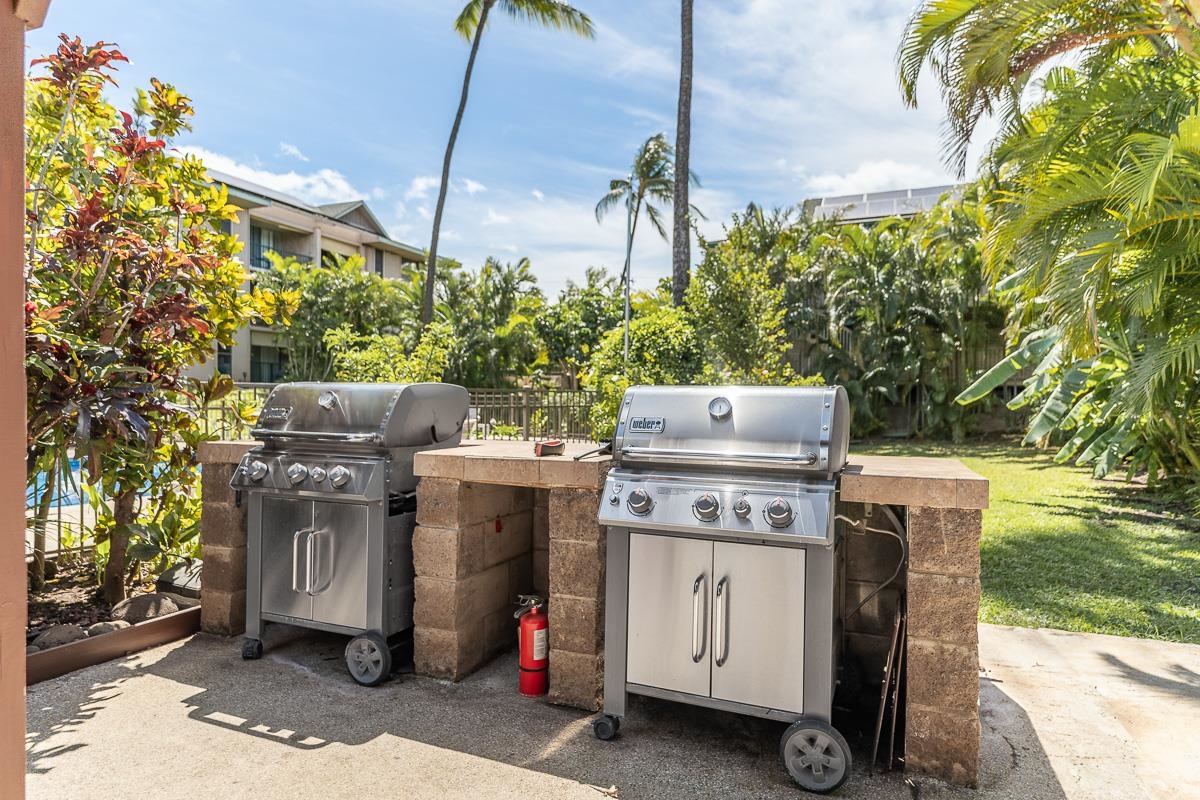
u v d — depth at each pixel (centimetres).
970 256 1584
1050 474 1045
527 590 396
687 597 264
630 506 267
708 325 1118
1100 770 252
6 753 114
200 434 452
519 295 2152
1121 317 581
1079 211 506
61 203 389
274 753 259
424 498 330
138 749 260
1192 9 456
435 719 290
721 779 247
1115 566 537
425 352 1497
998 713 297
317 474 329
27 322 342
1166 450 850
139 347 396
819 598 244
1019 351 970
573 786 240
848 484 254
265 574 351
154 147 404
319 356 2127
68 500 477
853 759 262
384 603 327
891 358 1675
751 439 259
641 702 313
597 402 1040
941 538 243
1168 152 422
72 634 353
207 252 418
